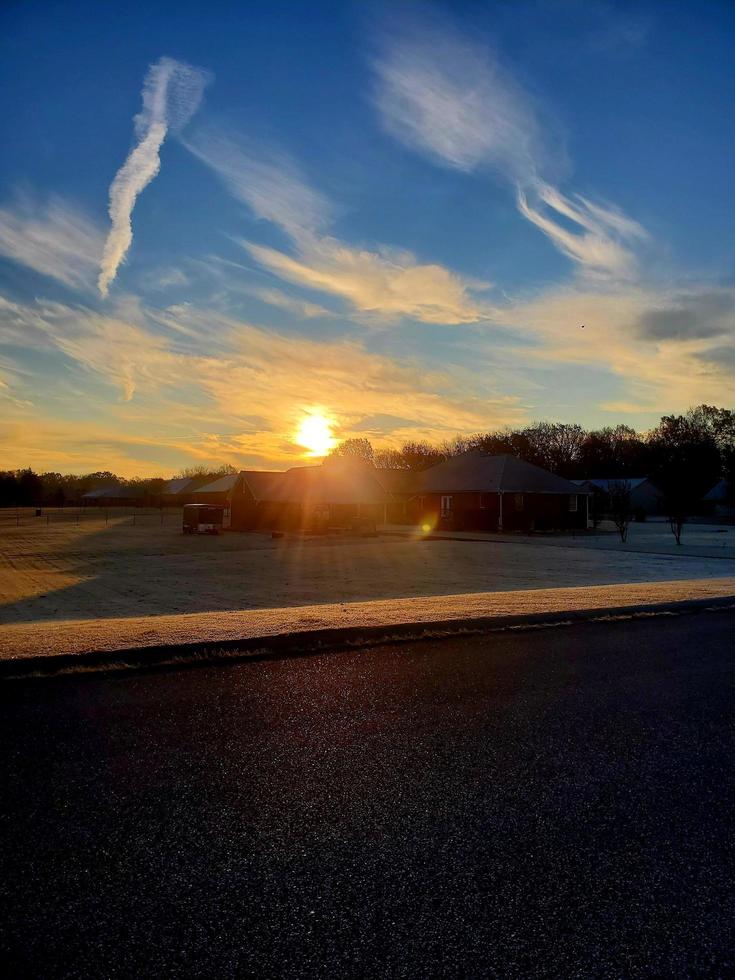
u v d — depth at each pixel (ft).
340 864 8.45
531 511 135.33
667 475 233.55
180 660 17.30
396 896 7.81
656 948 7.02
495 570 60.18
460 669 17.46
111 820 9.34
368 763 11.49
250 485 152.25
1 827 9.08
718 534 119.24
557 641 20.92
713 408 269.64
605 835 9.27
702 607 27.55
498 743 12.50
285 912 7.48
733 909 7.68
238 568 65.31
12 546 98.02
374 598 42.06
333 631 20.24
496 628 22.47
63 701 14.21
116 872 8.13
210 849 8.68
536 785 10.78
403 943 7.02
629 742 12.67
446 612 24.48
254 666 17.25
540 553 80.07
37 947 6.82
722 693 15.74
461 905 7.66
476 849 8.86
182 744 12.09
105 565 69.67
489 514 134.72
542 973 6.64
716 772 11.41
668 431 274.16
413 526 155.43
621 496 105.19
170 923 7.25
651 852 8.86
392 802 10.11
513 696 15.29
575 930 7.28
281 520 144.87
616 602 27.94
